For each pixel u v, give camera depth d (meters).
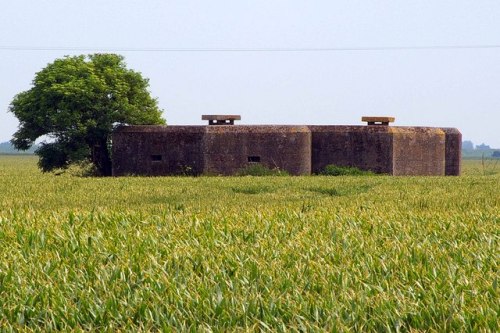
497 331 21.48
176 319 22.97
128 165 137.75
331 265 30.25
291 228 42.12
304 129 137.38
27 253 33.25
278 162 135.88
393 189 88.31
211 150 134.62
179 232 39.50
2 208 61.56
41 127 146.75
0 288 26.83
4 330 22.22
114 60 153.62
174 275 28.53
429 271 28.91
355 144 139.38
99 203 68.25
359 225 44.78
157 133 136.50
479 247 35.69
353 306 23.86
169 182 101.81
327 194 84.12
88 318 23.55
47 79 145.50
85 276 28.39
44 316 23.78
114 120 144.38
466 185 95.94
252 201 70.88
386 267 29.98
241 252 32.56
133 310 23.83
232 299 24.47
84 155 144.75
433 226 44.00
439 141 146.75
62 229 40.41
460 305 24.09
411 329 22.14
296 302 24.44
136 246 34.53
